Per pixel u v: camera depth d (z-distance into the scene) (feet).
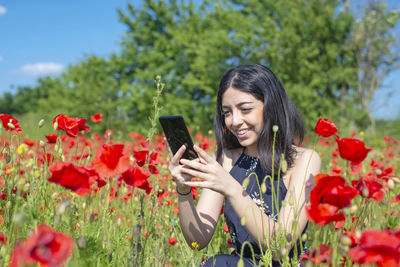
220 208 5.89
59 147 5.57
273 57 54.54
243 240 5.35
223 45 54.29
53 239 2.38
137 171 4.14
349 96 59.57
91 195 5.51
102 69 71.26
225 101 5.31
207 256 6.26
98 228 4.90
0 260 3.60
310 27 58.03
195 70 59.36
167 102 57.00
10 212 4.57
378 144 36.99
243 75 5.19
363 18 59.93
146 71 60.80
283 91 5.47
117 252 4.49
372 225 4.61
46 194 4.87
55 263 2.33
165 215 6.36
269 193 5.41
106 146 3.83
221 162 6.24
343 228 4.83
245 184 4.05
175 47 63.62
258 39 53.62
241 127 5.27
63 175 3.56
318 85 56.85
